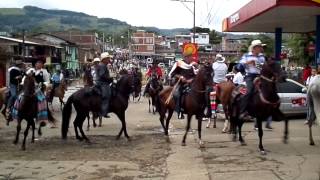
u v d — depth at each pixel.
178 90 13.88
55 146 13.90
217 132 15.95
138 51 128.25
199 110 13.33
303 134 15.07
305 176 9.68
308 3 17.33
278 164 10.85
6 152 12.98
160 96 15.15
